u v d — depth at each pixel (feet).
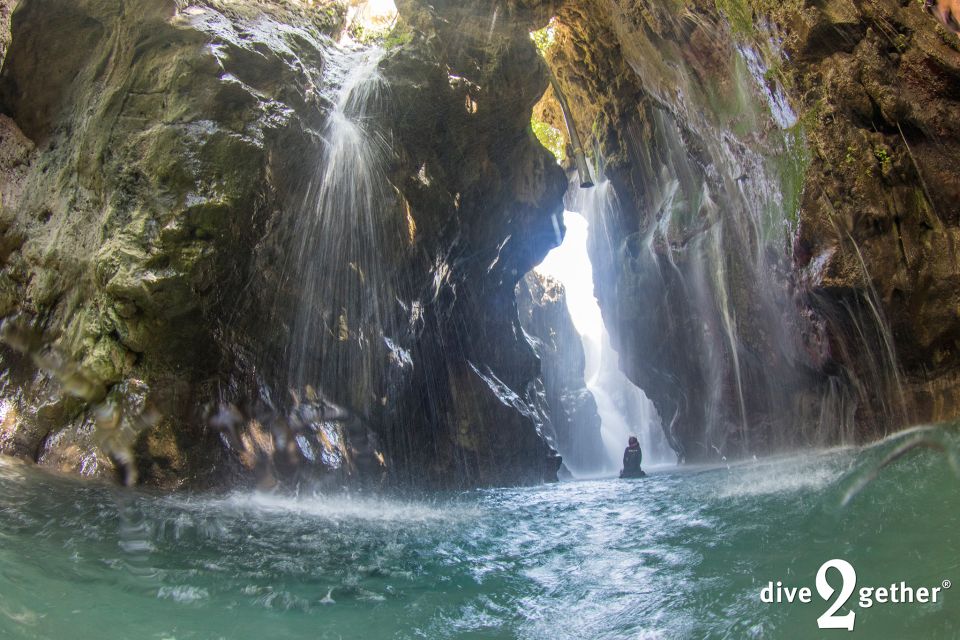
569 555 18.85
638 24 42.47
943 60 31.12
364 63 36.83
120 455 23.29
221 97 26.89
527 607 14.26
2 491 18.19
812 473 29.17
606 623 13.08
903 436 31.99
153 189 25.68
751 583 14.25
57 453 23.25
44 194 27.76
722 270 47.70
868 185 32.55
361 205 35.04
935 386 33.37
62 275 26.48
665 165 54.70
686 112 44.45
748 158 39.63
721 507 24.09
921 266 32.19
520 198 48.49
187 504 20.99
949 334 32.63
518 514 26.96
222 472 25.20
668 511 25.04
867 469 24.56
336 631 12.35
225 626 11.93
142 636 10.98
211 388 26.23
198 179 25.94
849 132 32.89
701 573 15.55
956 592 11.95
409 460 37.50
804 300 36.96
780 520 19.88
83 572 13.21
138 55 27.07
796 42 33.12
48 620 10.82
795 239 35.14
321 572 15.74
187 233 25.48
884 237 32.55
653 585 15.15
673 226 53.01
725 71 38.63
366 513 24.86
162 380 24.85
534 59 43.06
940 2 27.96
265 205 28.27
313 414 30.76
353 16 38.70
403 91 37.81
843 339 35.94
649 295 62.18
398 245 38.06
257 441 27.04
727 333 51.39
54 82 28.25
